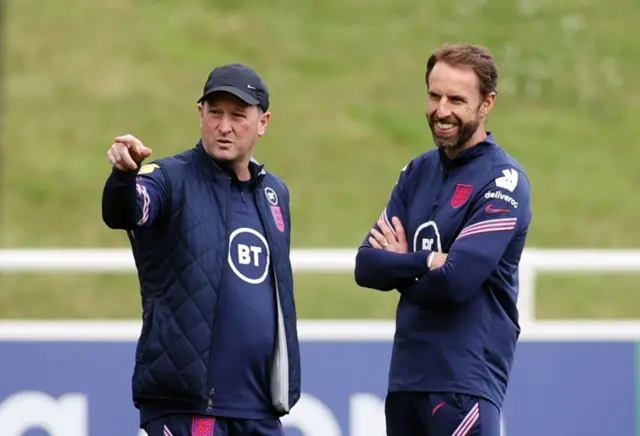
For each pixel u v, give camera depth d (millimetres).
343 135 47906
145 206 13734
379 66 53031
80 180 45344
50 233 42125
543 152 48312
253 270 14531
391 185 45188
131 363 21312
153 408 14336
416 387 14266
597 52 55250
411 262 14062
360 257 14508
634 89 53188
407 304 14555
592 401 21750
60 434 21156
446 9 57625
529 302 21578
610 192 46000
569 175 46938
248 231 14609
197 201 14359
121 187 13109
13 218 42719
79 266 20406
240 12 57094
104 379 21250
